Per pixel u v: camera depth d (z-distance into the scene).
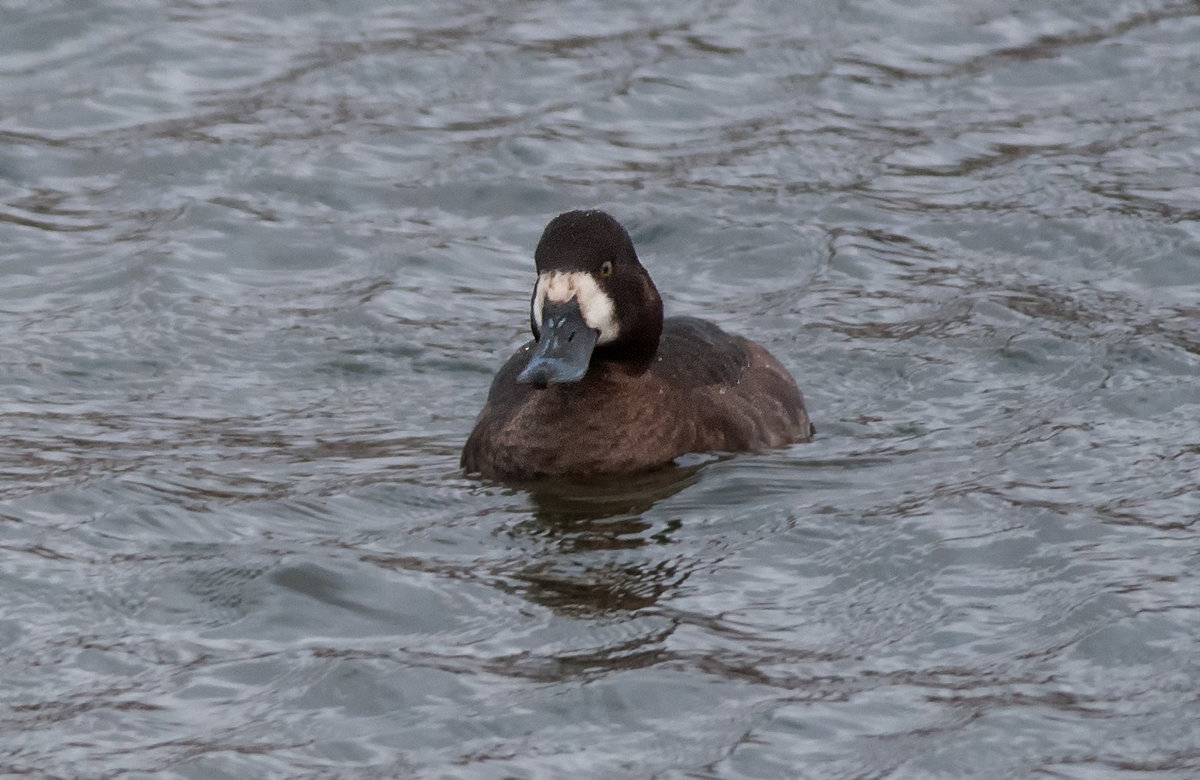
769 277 15.06
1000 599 9.27
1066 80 19.00
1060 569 9.55
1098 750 7.84
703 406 11.45
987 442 11.59
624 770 7.76
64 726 8.12
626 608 9.28
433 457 11.62
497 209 16.34
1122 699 8.24
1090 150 17.30
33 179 16.81
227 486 10.98
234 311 14.17
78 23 20.09
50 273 14.91
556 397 11.16
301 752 7.90
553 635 8.98
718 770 7.75
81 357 13.22
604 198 16.42
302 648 8.88
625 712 8.23
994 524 10.14
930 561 9.71
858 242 15.55
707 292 14.83
